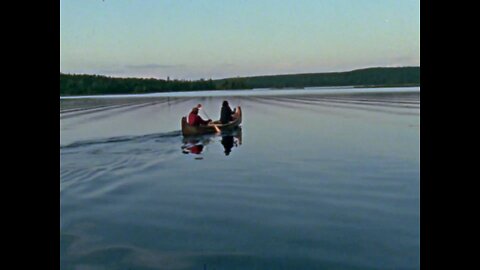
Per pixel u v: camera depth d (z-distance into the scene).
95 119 32.12
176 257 5.82
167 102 66.94
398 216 7.43
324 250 6.00
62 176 11.20
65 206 8.36
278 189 9.63
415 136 19.66
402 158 13.74
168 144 17.44
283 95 97.94
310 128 24.00
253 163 13.15
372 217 7.40
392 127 23.95
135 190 9.72
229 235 6.64
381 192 9.16
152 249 6.11
